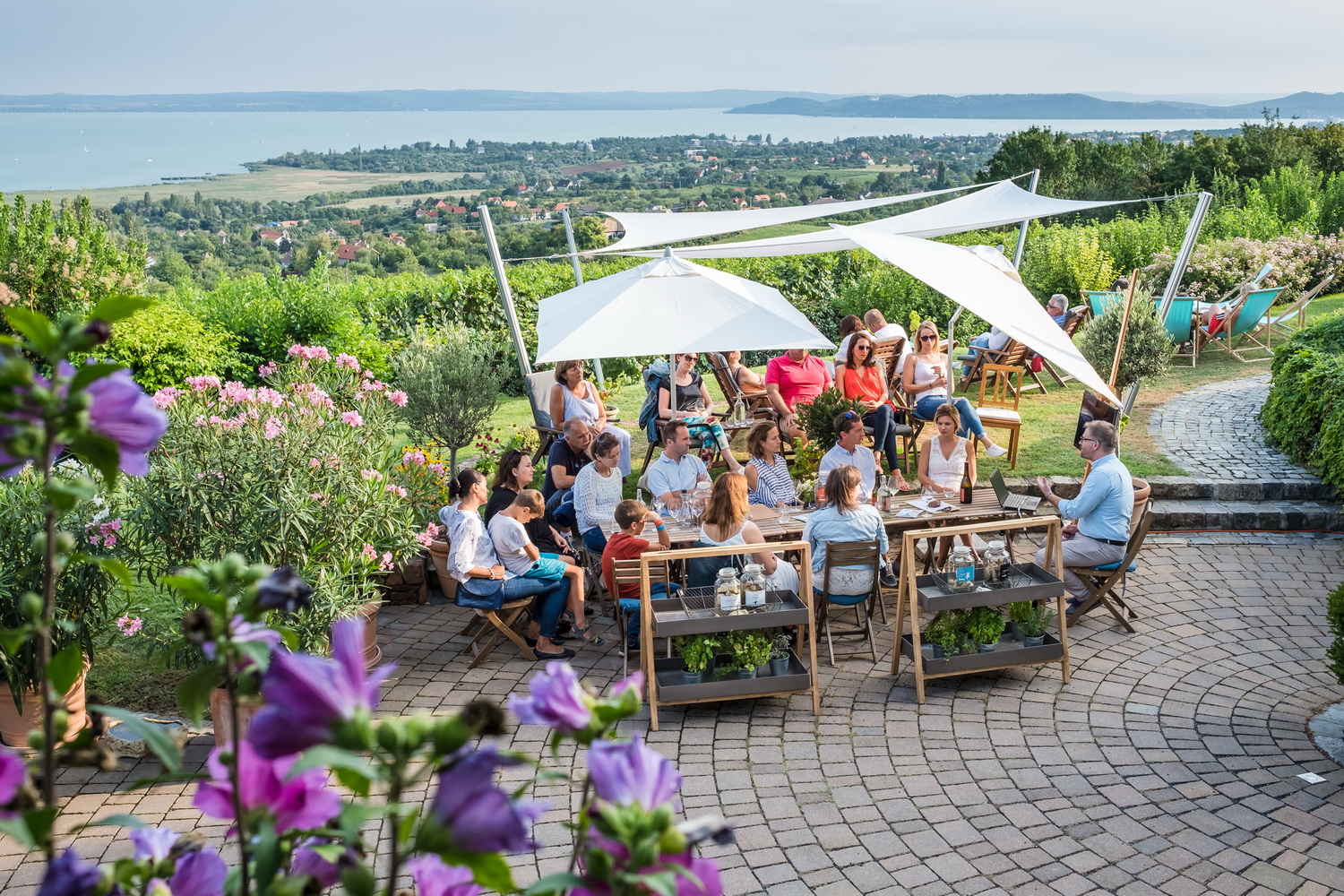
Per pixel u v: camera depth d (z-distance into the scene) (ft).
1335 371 33.78
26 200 50.47
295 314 51.44
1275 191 78.07
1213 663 23.34
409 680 23.02
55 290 48.52
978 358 43.83
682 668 22.15
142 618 21.06
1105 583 24.85
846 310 58.44
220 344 49.34
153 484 19.74
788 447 35.73
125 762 19.57
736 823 17.51
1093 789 18.37
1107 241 65.72
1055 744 20.01
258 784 4.18
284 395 22.49
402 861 3.72
